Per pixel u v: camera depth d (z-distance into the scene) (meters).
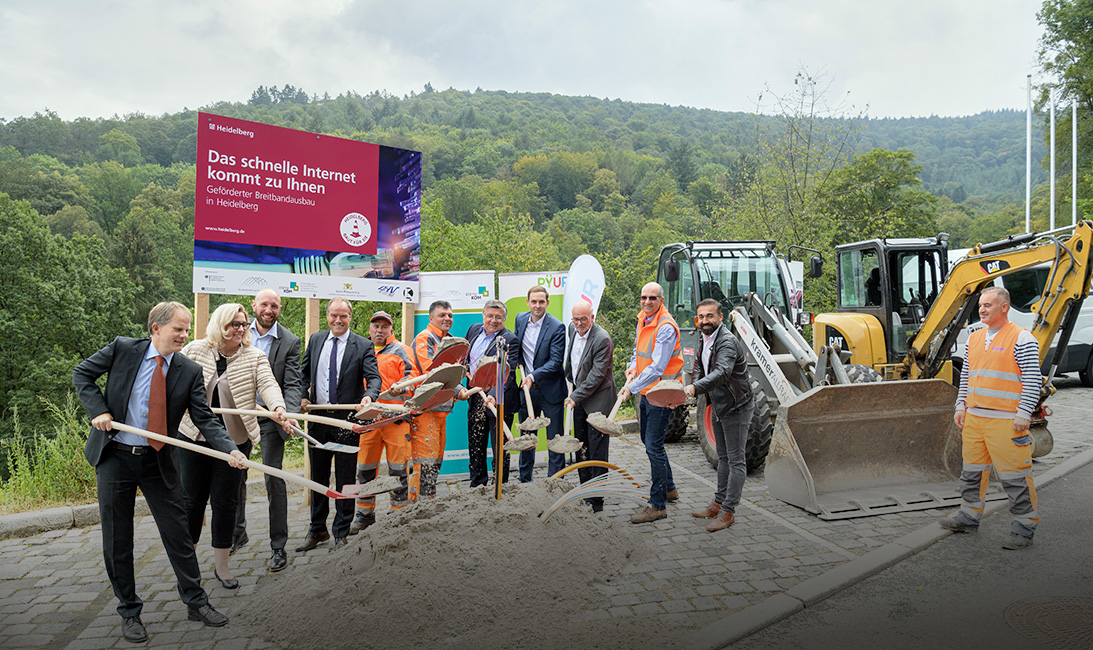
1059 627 3.47
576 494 4.46
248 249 5.95
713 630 3.44
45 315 29.16
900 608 3.74
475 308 6.97
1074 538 4.77
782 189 18.11
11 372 28.20
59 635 3.56
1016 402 4.61
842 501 5.56
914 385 5.89
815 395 5.67
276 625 3.60
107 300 31.66
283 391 4.73
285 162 6.10
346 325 5.07
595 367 5.45
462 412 6.98
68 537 5.19
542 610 3.70
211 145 5.75
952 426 6.13
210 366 4.50
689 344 8.73
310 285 6.26
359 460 5.18
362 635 3.43
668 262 8.64
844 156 17.67
